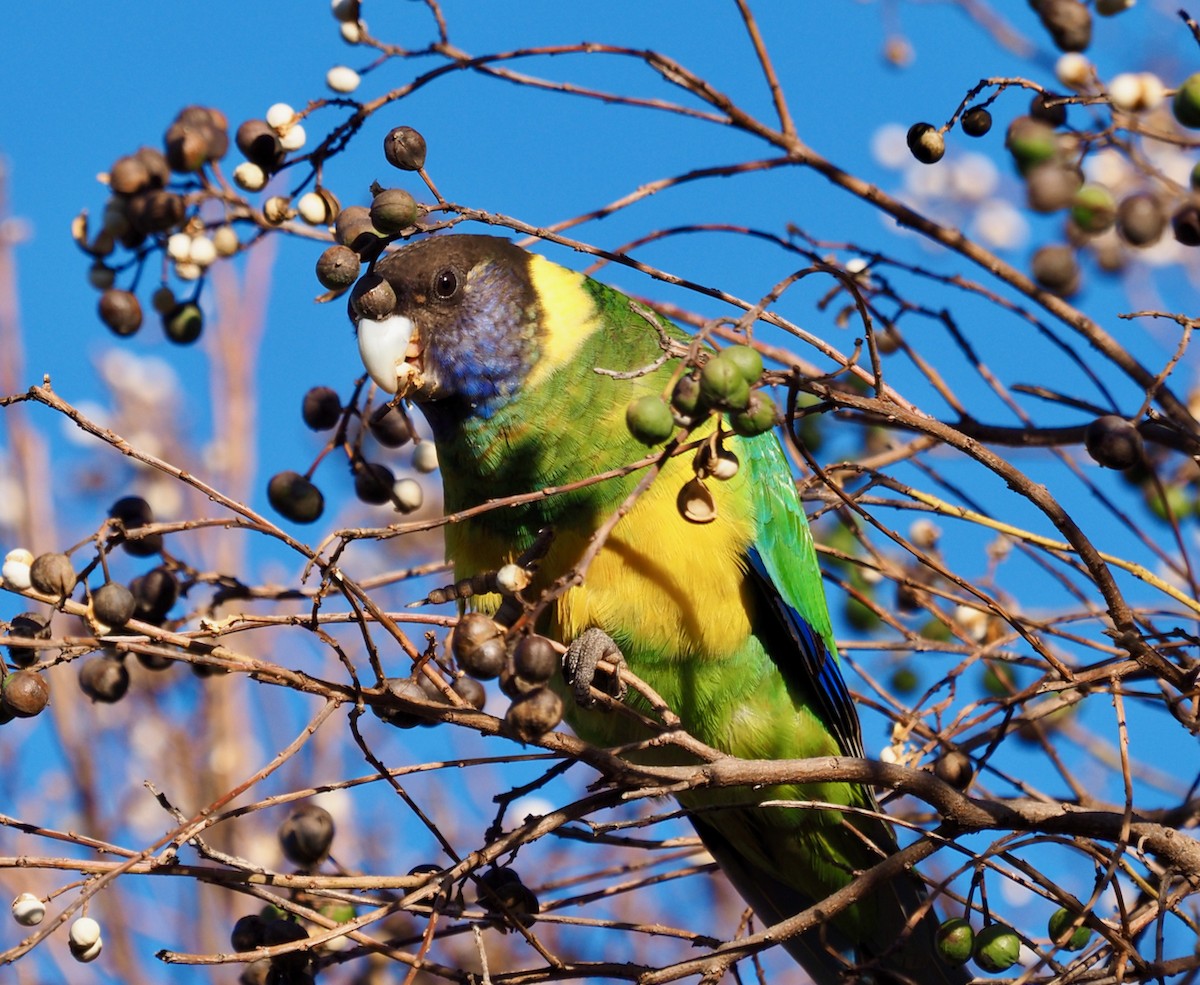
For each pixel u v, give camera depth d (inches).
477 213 254.1
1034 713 289.6
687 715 341.1
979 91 270.1
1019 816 256.4
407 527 218.5
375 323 326.3
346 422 317.7
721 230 323.9
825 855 351.9
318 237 320.8
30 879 467.5
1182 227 243.8
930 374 336.8
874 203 319.9
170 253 315.0
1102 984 235.8
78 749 479.5
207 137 315.3
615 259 267.7
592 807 261.6
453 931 264.2
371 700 229.3
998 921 256.8
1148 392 261.6
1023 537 278.5
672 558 316.5
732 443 328.2
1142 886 251.8
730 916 499.2
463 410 329.7
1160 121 297.3
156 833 476.7
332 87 314.7
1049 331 318.7
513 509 327.0
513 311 328.2
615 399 321.4
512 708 219.5
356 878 243.6
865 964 248.1
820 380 247.4
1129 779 241.8
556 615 328.8
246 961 229.3
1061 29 261.6
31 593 227.9
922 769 268.5
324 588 224.2
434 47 324.8
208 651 233.6
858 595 323.9
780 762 254.4
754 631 333.7
